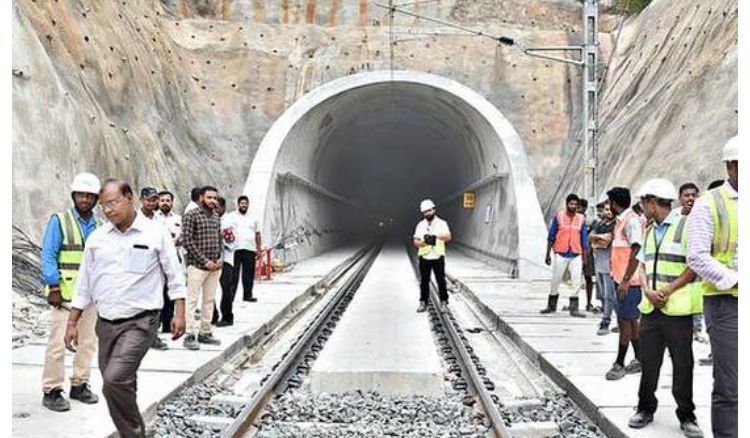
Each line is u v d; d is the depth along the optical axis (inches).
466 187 1440.7
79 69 763.4
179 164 881.5
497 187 1040.8
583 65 680.4
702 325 409.7
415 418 286.8
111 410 195.5
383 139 1686.8
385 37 1128.8
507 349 430.0
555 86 1074.1
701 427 236.1
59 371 251.0
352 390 340.2
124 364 192.7
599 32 1119.0
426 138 1590.8
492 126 964.0
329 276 877.8
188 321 381.1
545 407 294.5
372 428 265.3
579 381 304.8
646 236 233.0
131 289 199.0
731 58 615.5
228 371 360.5
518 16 1167.0
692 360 222.7
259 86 1079.0
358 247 1729.8
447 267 1019.3
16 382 285.7
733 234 185.9
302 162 1156.5
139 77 881.5
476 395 311.9
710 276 182.1
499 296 632.4
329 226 1572.3
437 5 1171.3
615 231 322.7
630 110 837.8
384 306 615.5
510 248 914.1
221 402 293.0
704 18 748.0
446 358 401.1
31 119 565.3
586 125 674.8
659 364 233.6
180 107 983.6
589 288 514.3
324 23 1168.8
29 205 526.6
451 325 468.8
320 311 570.6
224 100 1061.8
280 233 985.5
